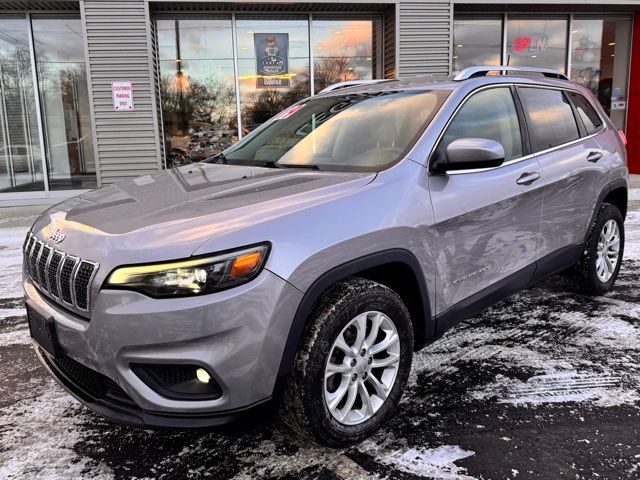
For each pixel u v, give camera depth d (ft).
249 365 6.61
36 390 10.16
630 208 27.50
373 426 8.01
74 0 28.89
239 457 7.97
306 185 8.23
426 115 9.72
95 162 30.78
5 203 32.24
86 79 31.89
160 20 31.68
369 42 33.94
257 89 33.53
